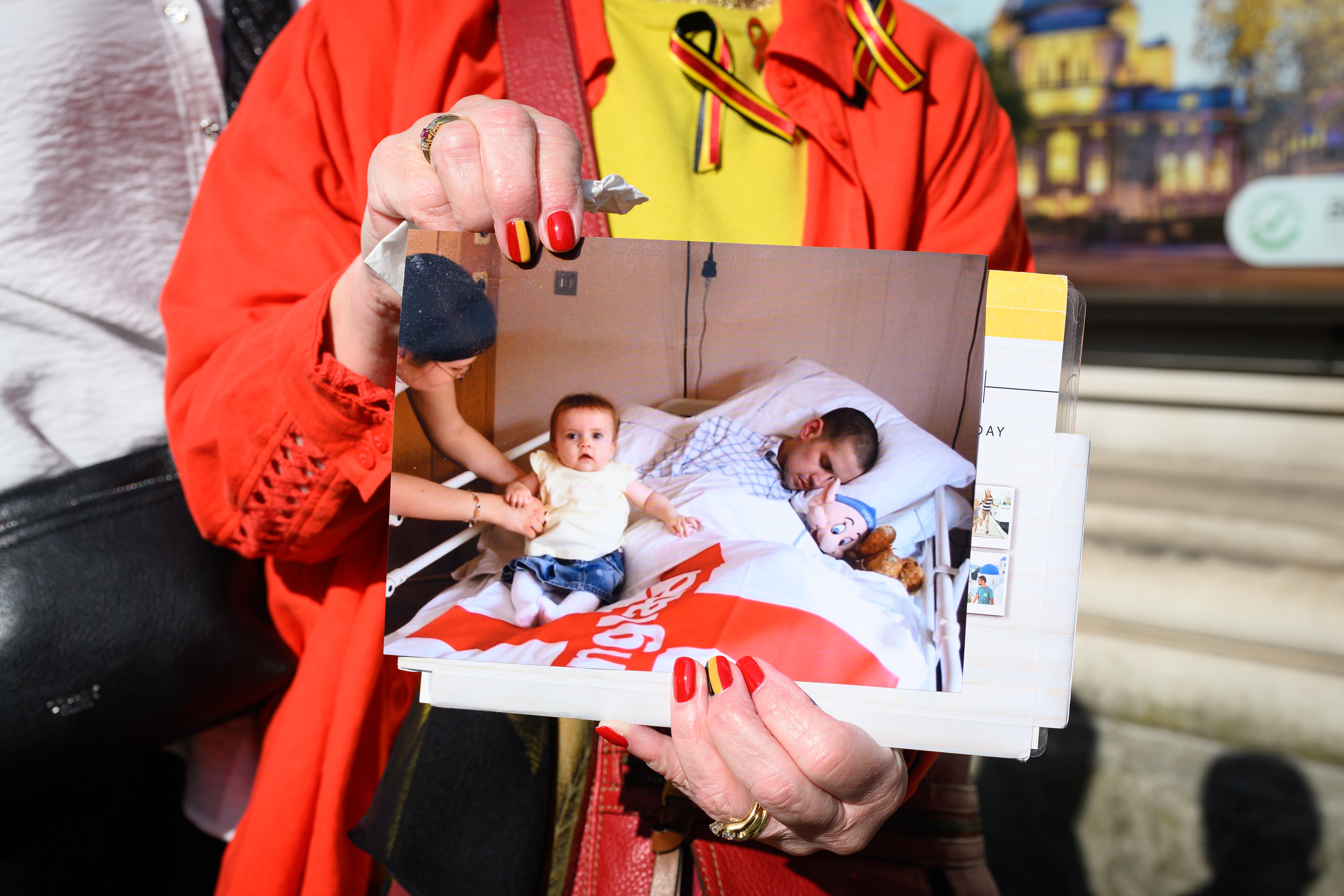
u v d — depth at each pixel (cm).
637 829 65
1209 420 252
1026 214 292
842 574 48
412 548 49
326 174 63
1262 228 264
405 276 47
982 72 79
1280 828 138
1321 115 251
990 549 47
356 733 65
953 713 47
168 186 78
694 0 71
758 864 64
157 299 78
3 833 81
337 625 67
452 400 48
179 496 70
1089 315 296
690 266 49
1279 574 174
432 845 61
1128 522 197
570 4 68
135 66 75
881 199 71
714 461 49
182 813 90
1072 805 149
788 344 49
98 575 65
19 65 70
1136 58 265
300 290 60
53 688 63
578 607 49
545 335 48
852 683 47
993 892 69
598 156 68
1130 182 276
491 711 57
